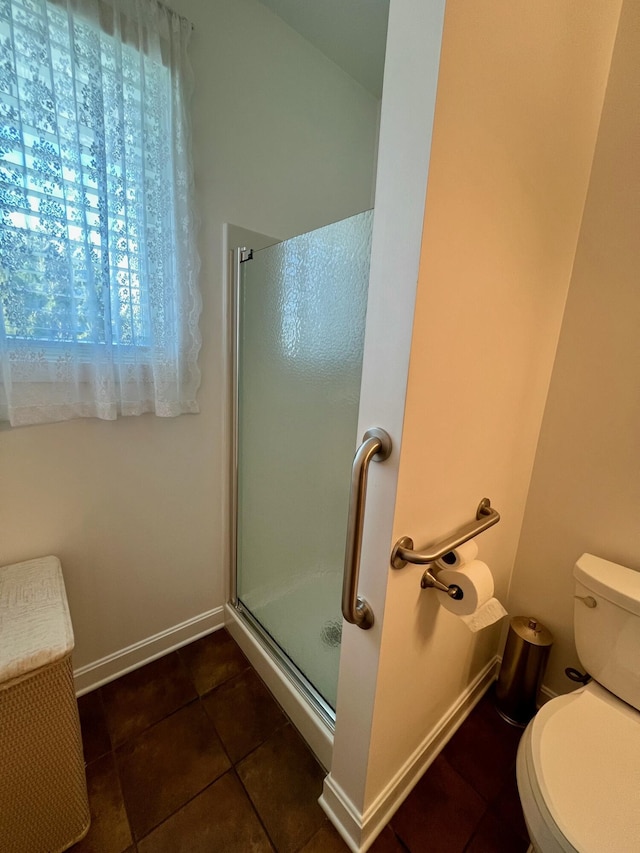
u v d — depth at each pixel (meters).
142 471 1.22
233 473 1.44
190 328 1.19
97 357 1.01
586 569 0.99
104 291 0.98
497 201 0.68
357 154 1.65
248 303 1.30
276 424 1.26
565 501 1.15
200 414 1.32
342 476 1.03
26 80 0.81
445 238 0.58
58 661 0.75
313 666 1.18
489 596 0.78
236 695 1.26
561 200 0.90
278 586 1.35
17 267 0.86
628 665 0.88
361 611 0.71
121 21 0.92
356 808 0.86
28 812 0.79
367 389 0.66
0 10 0.76
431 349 0.62
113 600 1.25
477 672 1.27
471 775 1.05
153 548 1.30
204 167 1.17
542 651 1.16
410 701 0.89
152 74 0.99
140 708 1.20
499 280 0.75
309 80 1.41
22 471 0.99
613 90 0.93
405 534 0.69
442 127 0.52
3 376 0.90
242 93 1.22
